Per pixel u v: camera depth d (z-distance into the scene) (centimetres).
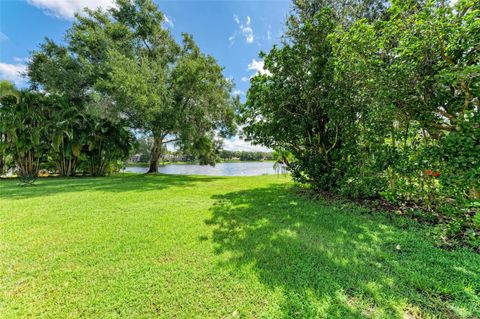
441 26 310
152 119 1136
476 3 298
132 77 1038
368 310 174
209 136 1600
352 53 418
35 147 1201
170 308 180
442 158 333
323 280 213
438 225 351
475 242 280
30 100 1158
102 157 1370
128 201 562
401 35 356
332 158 587
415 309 174
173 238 320
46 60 1298
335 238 314
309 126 607
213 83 1305
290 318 168
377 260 251
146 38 1445
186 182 975
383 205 481
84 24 1341
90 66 1185
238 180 1067
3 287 206
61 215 433
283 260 253
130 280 217
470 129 298
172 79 1310
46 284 211
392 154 422
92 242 306
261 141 695
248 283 211
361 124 492
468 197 315
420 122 381
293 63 556
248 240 311
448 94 350
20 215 432
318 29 542
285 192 679
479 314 167
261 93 607
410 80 354
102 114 1197
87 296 194
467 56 314
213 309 179
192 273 228
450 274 219
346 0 691
